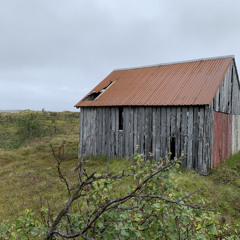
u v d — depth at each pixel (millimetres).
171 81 14375
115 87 16516
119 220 3023
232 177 10906
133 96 14398
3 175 13109
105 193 3189
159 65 16969
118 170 11469
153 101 13117
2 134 26375
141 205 3154
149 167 3535
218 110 13242
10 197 9422
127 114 14156
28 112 43812
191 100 11938
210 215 3418
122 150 14312
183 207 3289
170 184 3508
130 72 17922
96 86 17828
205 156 11484
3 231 3525
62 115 42781
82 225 3059
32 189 10141
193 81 13430
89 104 15703
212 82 12641
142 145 13508
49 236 2822
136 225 3127
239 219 7441
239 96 17797
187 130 12062
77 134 27719
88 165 13734
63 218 3514
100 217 3090
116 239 2963
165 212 3311
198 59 15359
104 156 15031
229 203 8492
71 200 2863
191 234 3387
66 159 15797
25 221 3463
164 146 12734
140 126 13617
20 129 26891
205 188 9422
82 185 2895
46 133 26859
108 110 15078
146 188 3436
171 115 12562
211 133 12117
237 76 16438
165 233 3189
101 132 15422
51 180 11219
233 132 16391
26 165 14891
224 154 14367
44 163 15250
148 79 15734
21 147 20766
